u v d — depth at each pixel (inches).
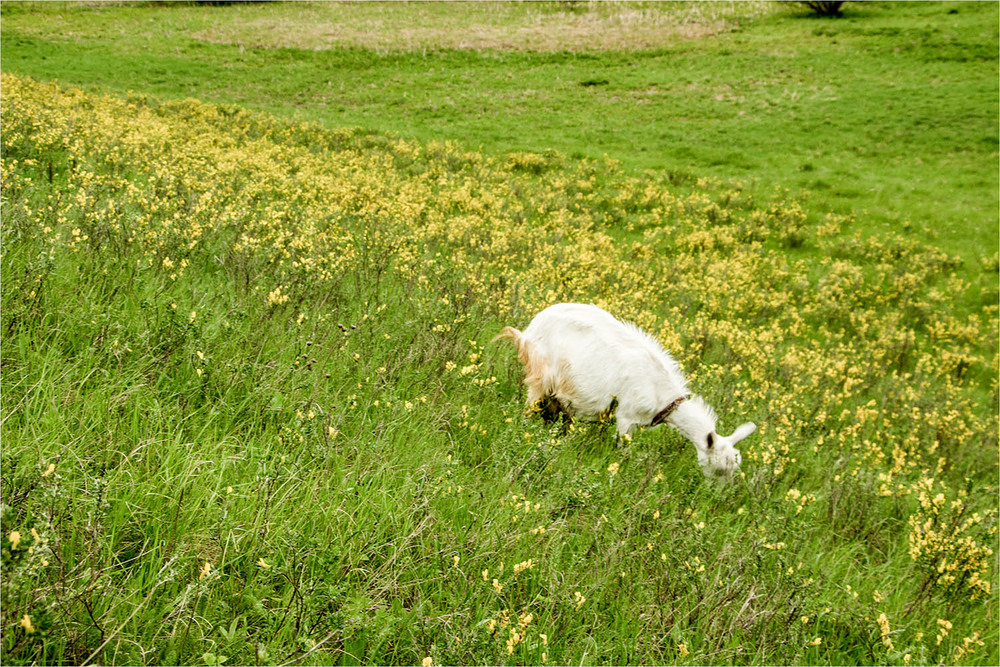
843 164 1029.8
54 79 1097.4
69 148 390.9
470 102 1288.1
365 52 1595.7
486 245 459.2
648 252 601.0
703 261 616.7
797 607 147.6
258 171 504.7
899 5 1967.3
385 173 716.0
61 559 93.4
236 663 98.3
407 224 464.1
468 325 265.4
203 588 99.4
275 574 111.0
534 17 2075.5
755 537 174.6
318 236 302.8
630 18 2039.9
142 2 2028.8
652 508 181.2
